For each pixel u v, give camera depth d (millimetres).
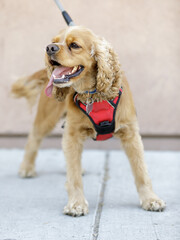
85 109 1571
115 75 1569
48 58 1534
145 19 2363
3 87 2414
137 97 2379
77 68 1551
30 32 2402
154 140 2398
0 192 1770
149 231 1398
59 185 1856
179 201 1624
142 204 1566
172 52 2359
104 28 2375
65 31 1574
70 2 2385
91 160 2213
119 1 2367
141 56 2371
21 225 1461
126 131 1608
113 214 1527
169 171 1989
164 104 2371
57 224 1464
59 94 1666
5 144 2457
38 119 1977
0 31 2406
